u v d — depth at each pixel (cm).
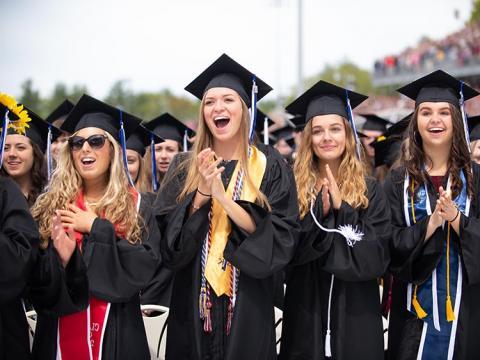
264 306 332
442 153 377
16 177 443
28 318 410
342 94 393
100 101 344
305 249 347
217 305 330
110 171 344
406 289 373
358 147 385
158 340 427
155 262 316
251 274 313
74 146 336
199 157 309
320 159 395
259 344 325
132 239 325
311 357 355
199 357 318
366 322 357
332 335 359
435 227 345
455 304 353
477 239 335
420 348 358
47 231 327
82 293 306
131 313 328
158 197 359
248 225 321
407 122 527
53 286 303
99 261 309
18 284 295
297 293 367
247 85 368
